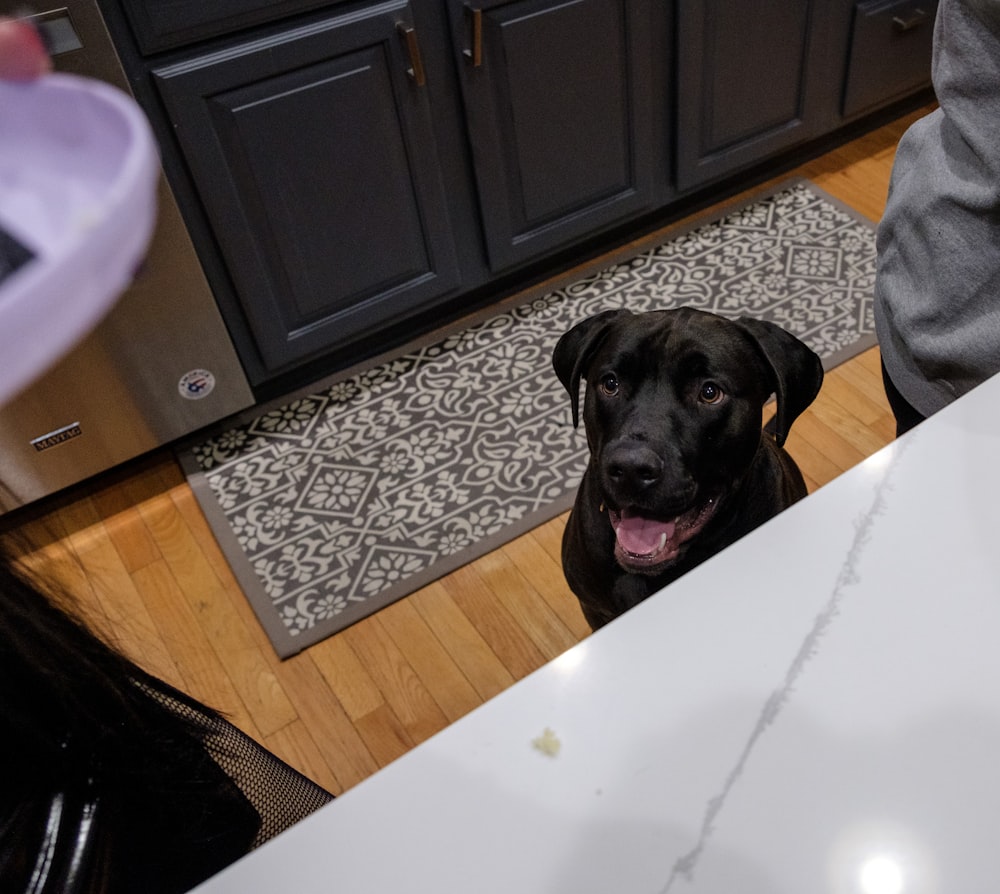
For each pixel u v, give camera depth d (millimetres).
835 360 2209
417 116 2010
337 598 1888
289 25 1765
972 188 907
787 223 2609
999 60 821
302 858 546
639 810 554
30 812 532
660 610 637
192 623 1884
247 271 2016
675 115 2379
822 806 549
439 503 2035
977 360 962
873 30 2518
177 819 643
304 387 2340
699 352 1193
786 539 670
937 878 521
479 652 1789
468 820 555
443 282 2324
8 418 1848
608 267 2555
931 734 572
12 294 170
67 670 537
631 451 1167
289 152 1904
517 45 2023
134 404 2008
